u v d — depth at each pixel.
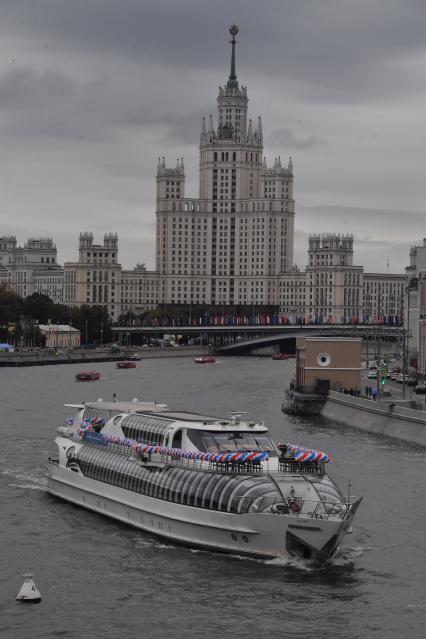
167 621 92.44
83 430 130.38
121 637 89.56
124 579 101.38
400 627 91.88
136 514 117.19
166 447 117.06
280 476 109.31
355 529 116.75
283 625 91.94
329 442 176.62
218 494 108.19
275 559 105.12
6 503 128.25
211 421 119.19
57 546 111.06
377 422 190.62
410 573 103.81
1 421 195.38
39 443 168.12
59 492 131.00
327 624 92.19
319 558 103.88
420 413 177.00
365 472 146.75
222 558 106.94
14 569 104.25
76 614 93.81
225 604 95.88
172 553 108.69
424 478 142.75
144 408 132.38
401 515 122.44
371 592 99.00
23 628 91.12
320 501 106.94
